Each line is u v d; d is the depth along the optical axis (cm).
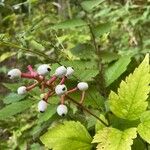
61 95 16
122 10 41
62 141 18
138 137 19
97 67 21
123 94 18
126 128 19
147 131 17
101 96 20
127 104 18
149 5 42
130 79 18
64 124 19
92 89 20
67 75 17
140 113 18
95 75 20
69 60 21
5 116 20
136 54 35
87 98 20
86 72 20
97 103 20
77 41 36
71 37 35
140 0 43
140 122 19
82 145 18
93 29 22
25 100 21
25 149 29
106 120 19
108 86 22
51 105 20
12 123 30
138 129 17
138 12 41
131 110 18
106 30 21
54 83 17
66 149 18
